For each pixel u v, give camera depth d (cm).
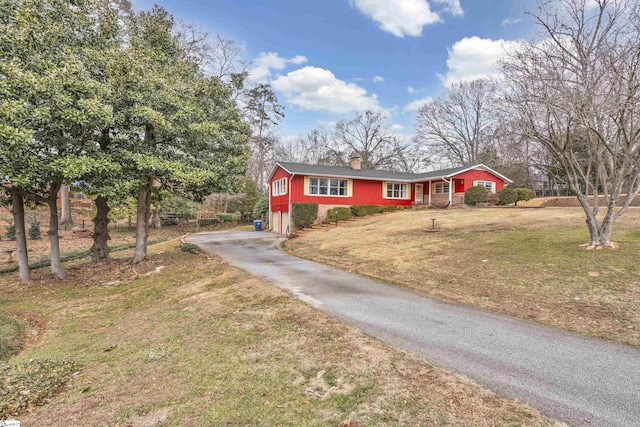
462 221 1573
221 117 1247
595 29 777
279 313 597
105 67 940
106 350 523
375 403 313
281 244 1625
